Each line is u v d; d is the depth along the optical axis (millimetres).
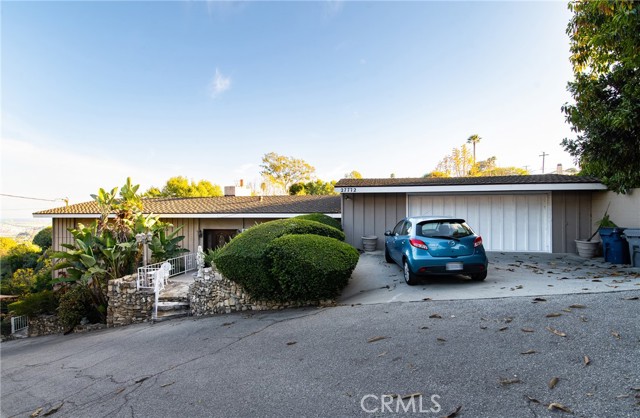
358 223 11688
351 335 4199
